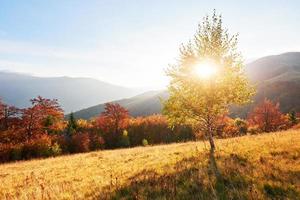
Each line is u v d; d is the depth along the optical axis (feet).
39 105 209.56
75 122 312.71
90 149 257.34
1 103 201.26
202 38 62.85
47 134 222.07
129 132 288.10
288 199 28.27
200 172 39.42
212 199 29.81
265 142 59.82
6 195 45.09
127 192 36.24
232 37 63.21
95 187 40.81
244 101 62.54
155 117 306.55
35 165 87.20
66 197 37.40
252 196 29.25
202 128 69.77
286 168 37.81
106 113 273.13
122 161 67.82
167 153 68.54
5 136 198.59
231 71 62.03
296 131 82.69
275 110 213.87
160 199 31.42
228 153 52.11
